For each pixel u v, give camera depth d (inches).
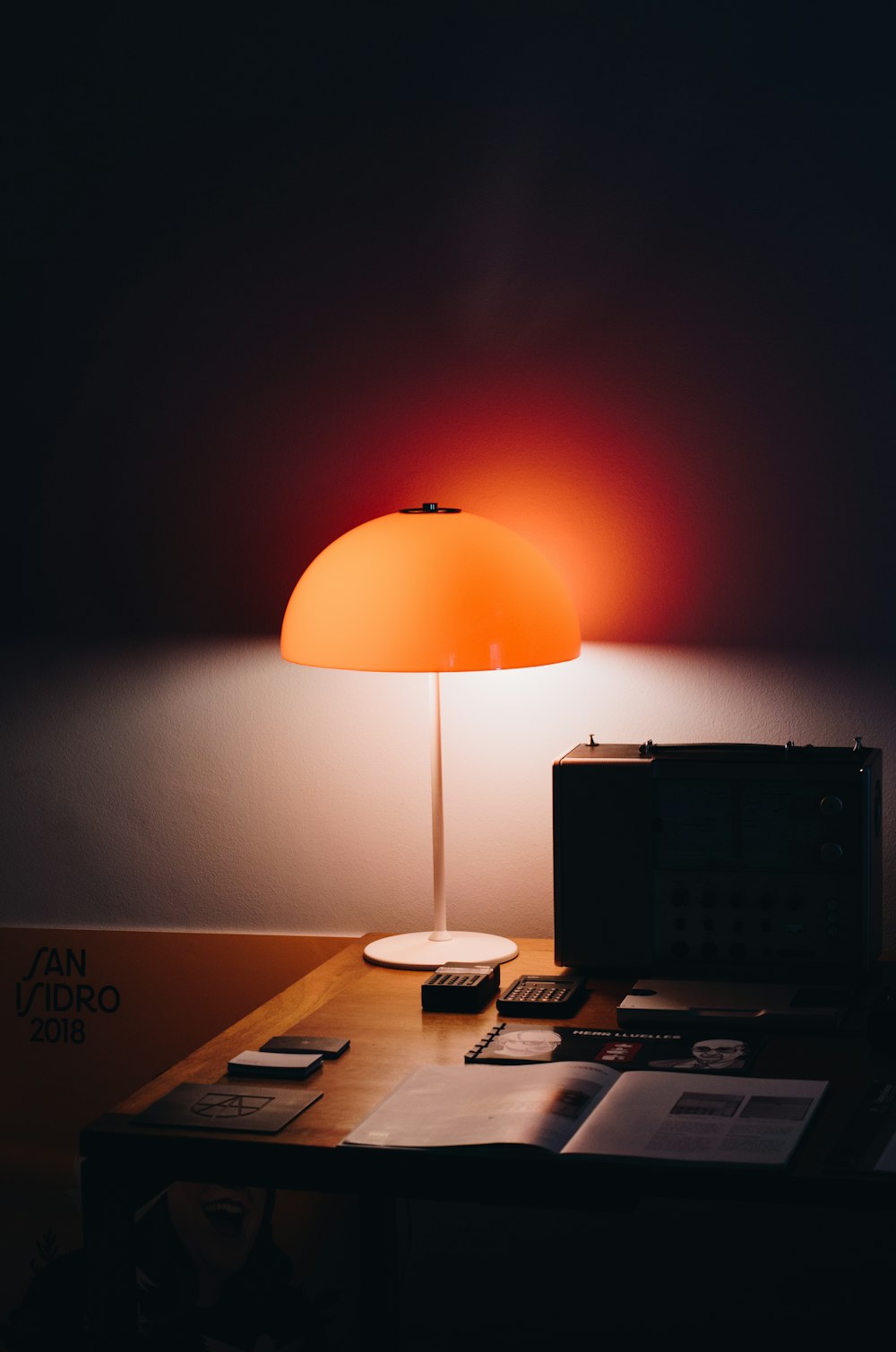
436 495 79.4
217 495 82.1
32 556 84.8
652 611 77.4
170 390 82.0
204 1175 48.4
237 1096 51.9
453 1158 46.1
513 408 77.9
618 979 65.8
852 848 62.1
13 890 87.2
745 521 75.9
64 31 81.2
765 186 74.0
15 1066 87.6
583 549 77.9
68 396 83.3
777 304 74.4
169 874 85.0
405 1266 81.7
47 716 85.7
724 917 63.9
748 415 75.3
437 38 77.0
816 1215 76.9
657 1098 49.3
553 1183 45.2
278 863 83.6
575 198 76.2
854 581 75.0
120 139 81.1
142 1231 82.9
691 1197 44.2
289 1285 82.7
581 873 65.3
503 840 80.4
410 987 66.2
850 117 72.9
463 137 77.0
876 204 72.9
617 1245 79.3
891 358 73.4
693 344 75.5
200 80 80.0
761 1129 46.3
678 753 66.4
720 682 77.0
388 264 78.6
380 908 82.5
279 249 79.8
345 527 80.7
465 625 64.8
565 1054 55.0
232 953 84.1
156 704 84.2
